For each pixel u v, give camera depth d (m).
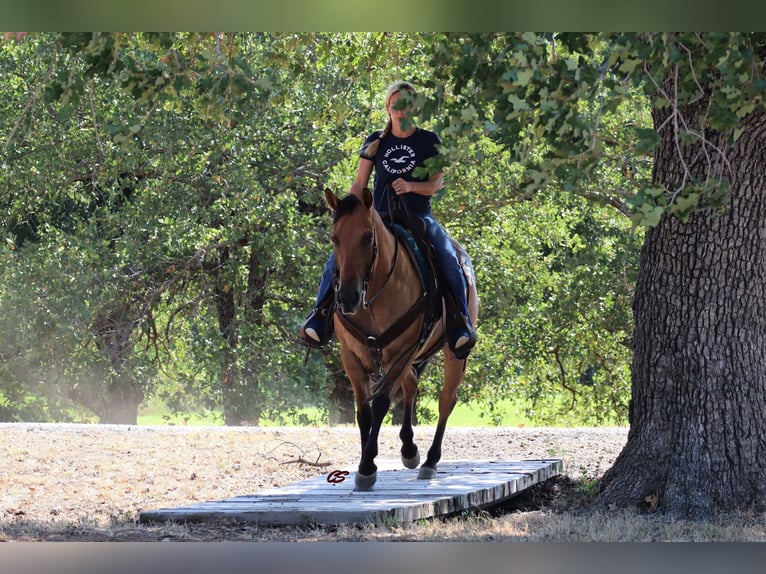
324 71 25.77
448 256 11.74
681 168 11.71
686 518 11.34
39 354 31.05
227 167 30.09
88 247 30.41
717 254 11.80
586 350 35.91
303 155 31.08
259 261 32.41
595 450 17.81
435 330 11.86
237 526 10.29
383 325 10.96
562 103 8.57
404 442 13.68
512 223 31.61
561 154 8.62
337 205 10.73
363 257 10.27
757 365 11.81
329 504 10.74
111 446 17.66
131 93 9.89
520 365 33.88
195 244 29.33
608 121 26.36
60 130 30.05
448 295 11.70
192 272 33.53
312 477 14.09
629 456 12.30
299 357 32.03
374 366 11.37
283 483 14.77
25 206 32.25
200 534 9.84
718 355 11.80
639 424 12.34
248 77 9.81
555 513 12.12
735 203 11.71
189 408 34.47
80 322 30.39
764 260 11.84
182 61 9.92
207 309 34.47
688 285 11.91
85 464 15.95
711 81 10.38
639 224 8.39
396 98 11.57
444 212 28.73
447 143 8.72
